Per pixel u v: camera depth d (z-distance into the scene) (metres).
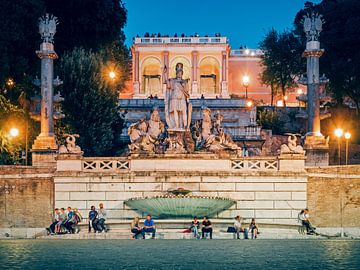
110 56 68.88
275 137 63.72
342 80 62.72
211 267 25.12
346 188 42.84
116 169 43.12
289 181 42.91
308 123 48.41
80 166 43.06
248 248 31.52
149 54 100.12
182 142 43.75
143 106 66.81
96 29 60.56
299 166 43.00
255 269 24.66
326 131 63.62
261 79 94.00
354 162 58.88
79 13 58.69
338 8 64.44
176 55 100.38
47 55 47.19
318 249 30.98
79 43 59.72
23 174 42.59
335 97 63.66
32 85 51.94
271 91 95.19
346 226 42.78
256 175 42.88
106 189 42.81
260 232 39.72
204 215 41.53
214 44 100.12
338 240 36.78
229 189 42.91
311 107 48.25
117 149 58.31
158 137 44.19
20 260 26.81
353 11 63.72
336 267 24.91
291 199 42.94
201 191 42.94
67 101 53.75
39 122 51.66
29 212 42.56
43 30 47.72
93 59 55.53
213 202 41.31
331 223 42.84
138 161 43.19
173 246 32.47
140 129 44.09
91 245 32.97
